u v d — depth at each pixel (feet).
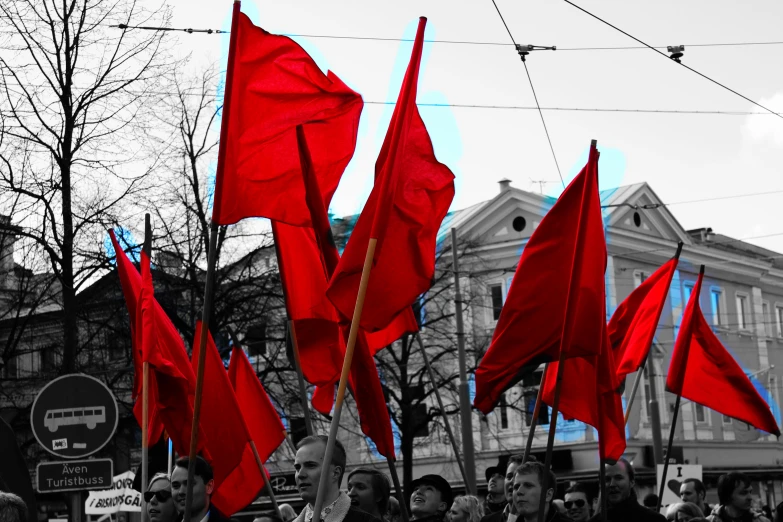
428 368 33.76
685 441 144.25
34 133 68.18
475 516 31.30
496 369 26.00
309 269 27.40
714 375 35.40
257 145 22.47
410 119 21.93
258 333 90.17
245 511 104.83
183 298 79.92
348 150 23.12
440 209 22.63
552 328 25.67
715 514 32.53
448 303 122.31
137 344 29.99
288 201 22.58
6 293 82.17
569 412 28.76
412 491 29.81
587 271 24.97
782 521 33.63
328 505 19.83
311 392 83.41
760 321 163.12
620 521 27.84
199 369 21.36
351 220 93.09
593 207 25.12
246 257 79.77
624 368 34.35
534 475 23.39
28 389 82.64
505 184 141.18
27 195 68.54
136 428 77.25
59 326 86.53
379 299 21.97
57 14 67.51
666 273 34.45
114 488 50.24
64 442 33.55
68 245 67.82
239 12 22.47
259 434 32.53
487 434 136.67
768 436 161.07
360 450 137.18
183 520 22.45
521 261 25.91
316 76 23.07
